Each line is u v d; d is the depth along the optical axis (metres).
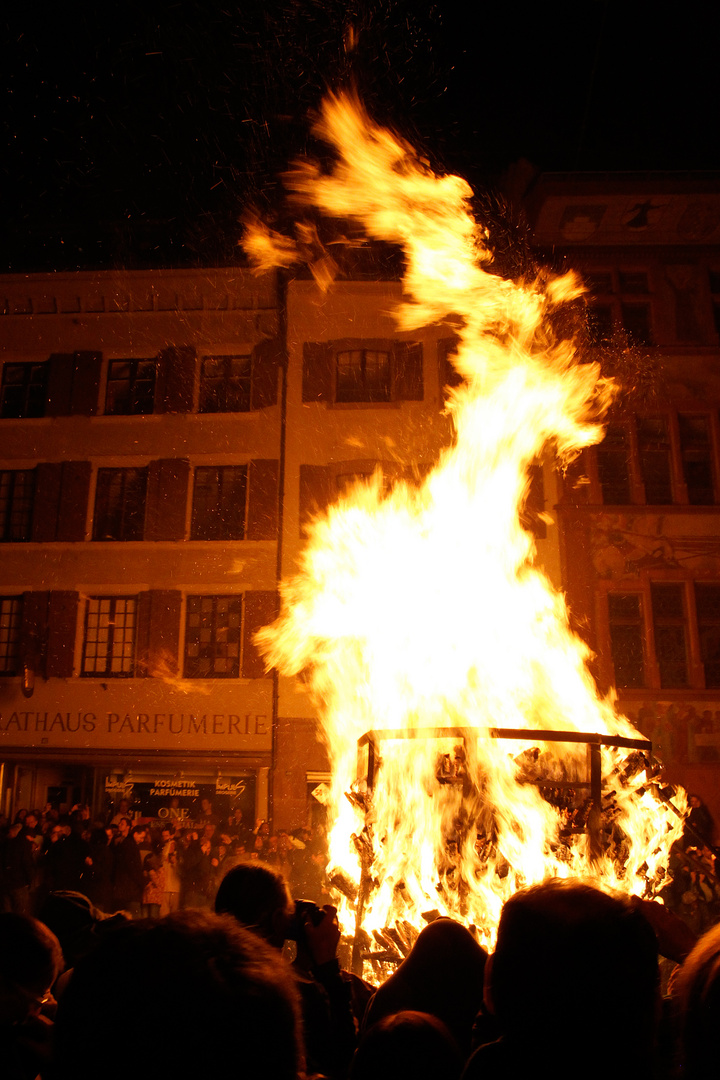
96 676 19.03
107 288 20.62
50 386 20.55
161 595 19.16
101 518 20.08
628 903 1.60
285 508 19.28
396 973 2.38
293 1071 1.11
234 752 18.19
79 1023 1.07
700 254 20.38
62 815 14.43
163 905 12.74
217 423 20.08
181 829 14.03
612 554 18.73
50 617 19.19
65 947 3.21
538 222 20.08
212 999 1.08
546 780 3.78
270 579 18.98
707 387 19.84
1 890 12.05
